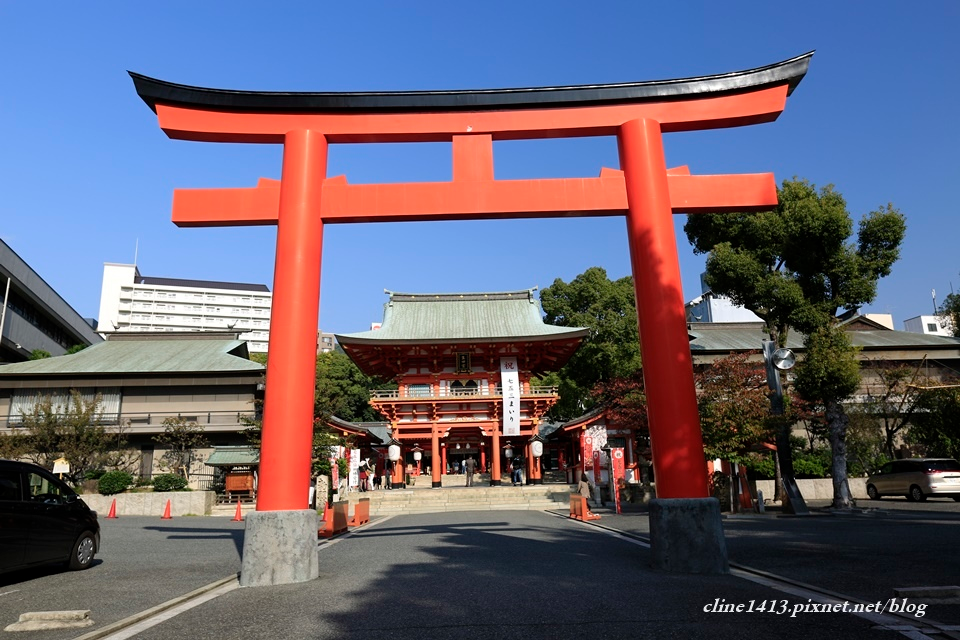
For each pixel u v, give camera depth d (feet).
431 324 123.65
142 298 370.32
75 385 104.32
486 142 32.17
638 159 31.48
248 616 20.26
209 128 31.30
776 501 73.46
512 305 131.34
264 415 27.96
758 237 73.61
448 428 114.62
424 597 22.29
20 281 137.59
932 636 16.25
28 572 32.12
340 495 91.97
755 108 32.27
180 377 105.70
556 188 31.60
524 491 92.79
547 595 22.07
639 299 30.40
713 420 59.72
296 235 29.84
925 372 105.29
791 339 119.65
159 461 100.42
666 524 27.12
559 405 143.23
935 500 72.23
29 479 31.19
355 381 195.52
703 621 18.04
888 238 69.00
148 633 18.52
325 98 31.65
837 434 64.90
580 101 32.30
